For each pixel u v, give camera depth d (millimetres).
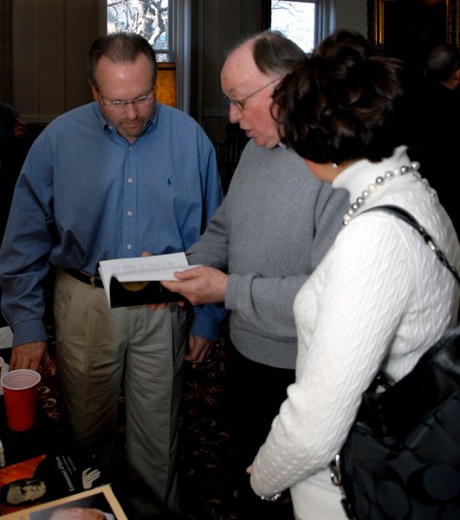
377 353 836
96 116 1688
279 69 1313
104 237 1714
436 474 845
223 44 6984
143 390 1804
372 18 7633
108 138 1682
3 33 5773
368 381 848
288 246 1405
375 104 847
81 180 1679
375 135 860
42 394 2828
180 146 1745
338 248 869
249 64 1326
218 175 1863
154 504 1883
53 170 1684
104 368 1771
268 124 1360
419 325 880
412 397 850
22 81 6023
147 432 1840
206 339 1864
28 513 1042
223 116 7152
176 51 6930
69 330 1772
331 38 904
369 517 904
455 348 836
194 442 2523
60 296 1805
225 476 2293
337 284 849
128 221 1720
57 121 1699
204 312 1844
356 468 892
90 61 1566
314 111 869
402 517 874
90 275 1734
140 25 6742
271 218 1423
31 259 1764
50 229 1800
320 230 1343
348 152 885
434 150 2711
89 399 1808
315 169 965
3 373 1621
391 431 854
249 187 1509
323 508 1007
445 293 894
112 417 1856
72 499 1080
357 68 855
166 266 1601
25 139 4531
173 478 1907
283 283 1372
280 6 7590
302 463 911
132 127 1594
